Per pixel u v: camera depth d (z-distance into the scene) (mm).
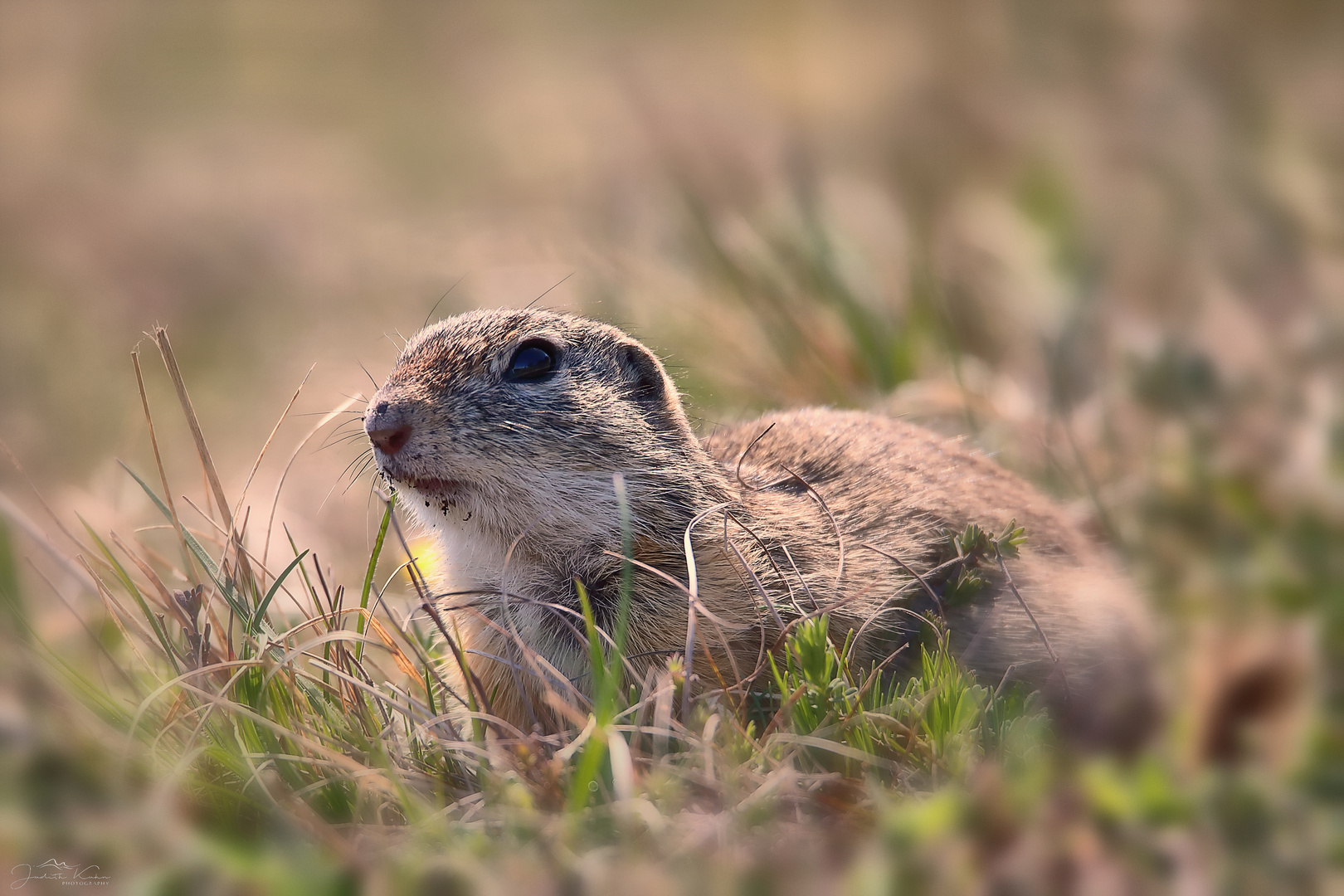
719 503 8953
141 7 37938
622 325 14594
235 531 9109
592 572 8883
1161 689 8852
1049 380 13336
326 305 19844
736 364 14289
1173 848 6598
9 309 20188
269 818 7227
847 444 10312
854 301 14195
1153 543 10773
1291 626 8664
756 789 7105
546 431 8859
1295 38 16969
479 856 6758
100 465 14922
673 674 7684
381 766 7477
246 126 32031
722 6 36656
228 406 17188
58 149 28234
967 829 6691
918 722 7590
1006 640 8961
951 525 9648
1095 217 15336
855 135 21328
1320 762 7449
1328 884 6426
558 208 22141
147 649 9383
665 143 21547
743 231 15492
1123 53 17703
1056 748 7805
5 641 8305
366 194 26672
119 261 22484
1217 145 15164
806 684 7617
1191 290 14266
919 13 23406
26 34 34344
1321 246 13508
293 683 8125
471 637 9062
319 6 41688
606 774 7336
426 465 8773
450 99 33625
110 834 7047
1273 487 10422
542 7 40594
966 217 16438
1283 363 11914
